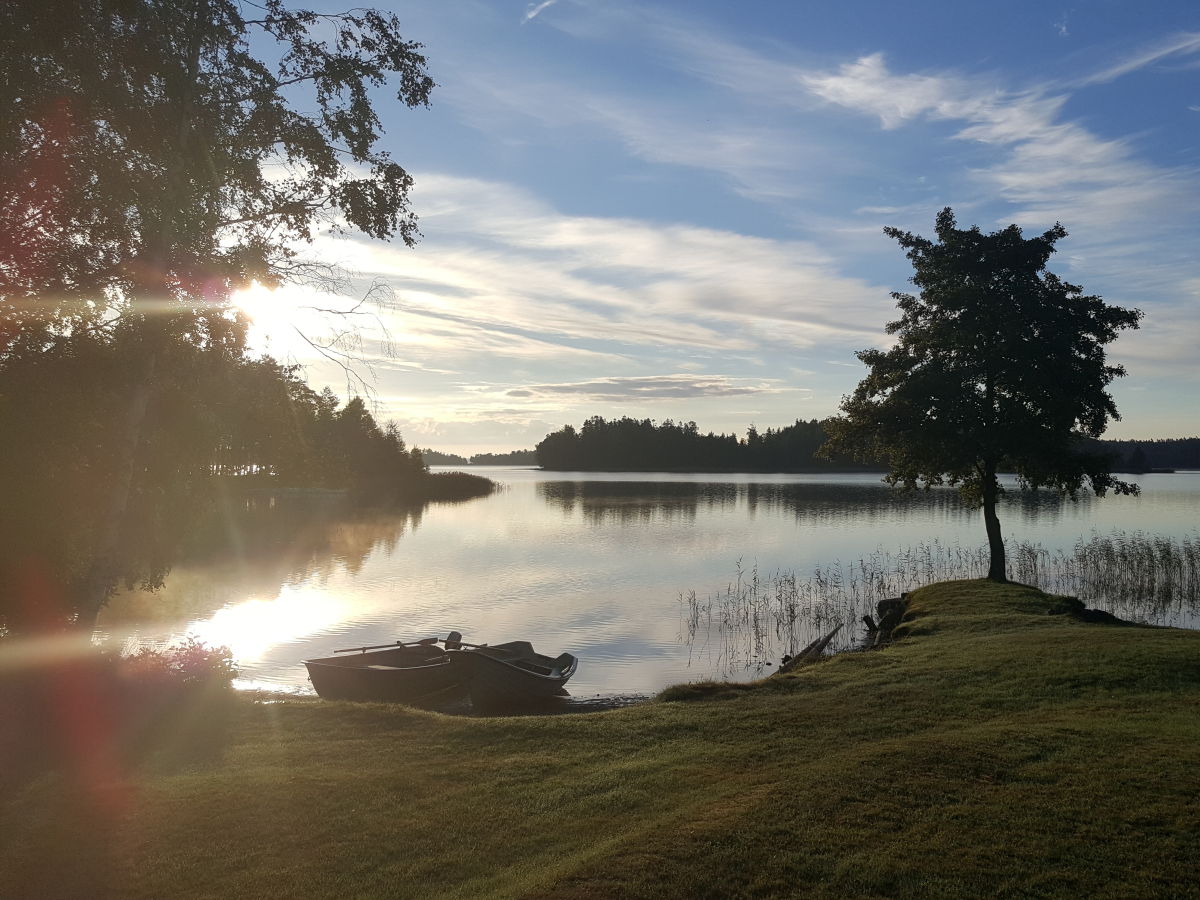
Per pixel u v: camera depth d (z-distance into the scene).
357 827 7.90
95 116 11.30
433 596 30.02
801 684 13.87
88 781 9.40
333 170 13.70
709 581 33.53
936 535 50.75
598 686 18.75
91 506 12.36
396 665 19.27
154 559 14.05
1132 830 6.72
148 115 11.62
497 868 6.91
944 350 26.09
